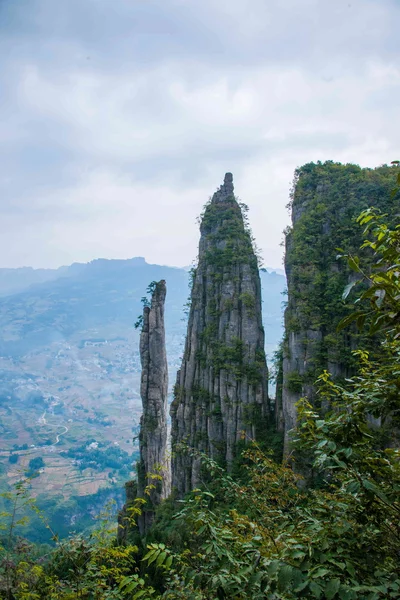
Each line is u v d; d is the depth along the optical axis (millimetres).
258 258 77750
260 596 8039
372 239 54594
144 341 83688
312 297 57844
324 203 63406
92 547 16609
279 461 59562
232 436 65875
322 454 9320
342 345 52656
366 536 9141
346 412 9117
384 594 6980
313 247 61500
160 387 82625
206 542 9477
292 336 57375
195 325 77062
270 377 67312
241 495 14039
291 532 9625
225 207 81562
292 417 55000
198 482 66312
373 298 8391
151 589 13555
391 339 11070
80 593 14977
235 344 69812
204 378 73062
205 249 80375
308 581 6867
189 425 73688
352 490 8570
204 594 9570
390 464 9461
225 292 73375
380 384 9398
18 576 17219
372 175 62031
